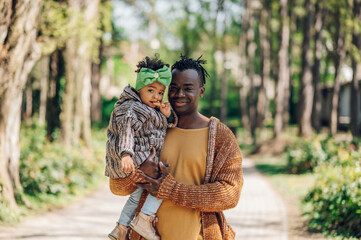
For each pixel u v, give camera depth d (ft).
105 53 88.28
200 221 8.98
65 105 44.62
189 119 9.17
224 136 9.04
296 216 28.40
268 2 88.33
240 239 22.71
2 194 24.14
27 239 20.90
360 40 67.82
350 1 67.15
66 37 30.66
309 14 66.33
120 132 8.45
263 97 94.48
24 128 60.13
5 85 23.34
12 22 21.94
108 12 47.29
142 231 8.68
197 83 9.06
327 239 22.07
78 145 46.32
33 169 30.53
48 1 29.12
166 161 8.95
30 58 23.94
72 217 26.76
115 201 33.01
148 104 8.89
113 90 127.03
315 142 48.80
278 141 73.72
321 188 29.76
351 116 67.77
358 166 27.17
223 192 8.58
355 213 22.54
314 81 72.64
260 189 40.78
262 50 93.20
